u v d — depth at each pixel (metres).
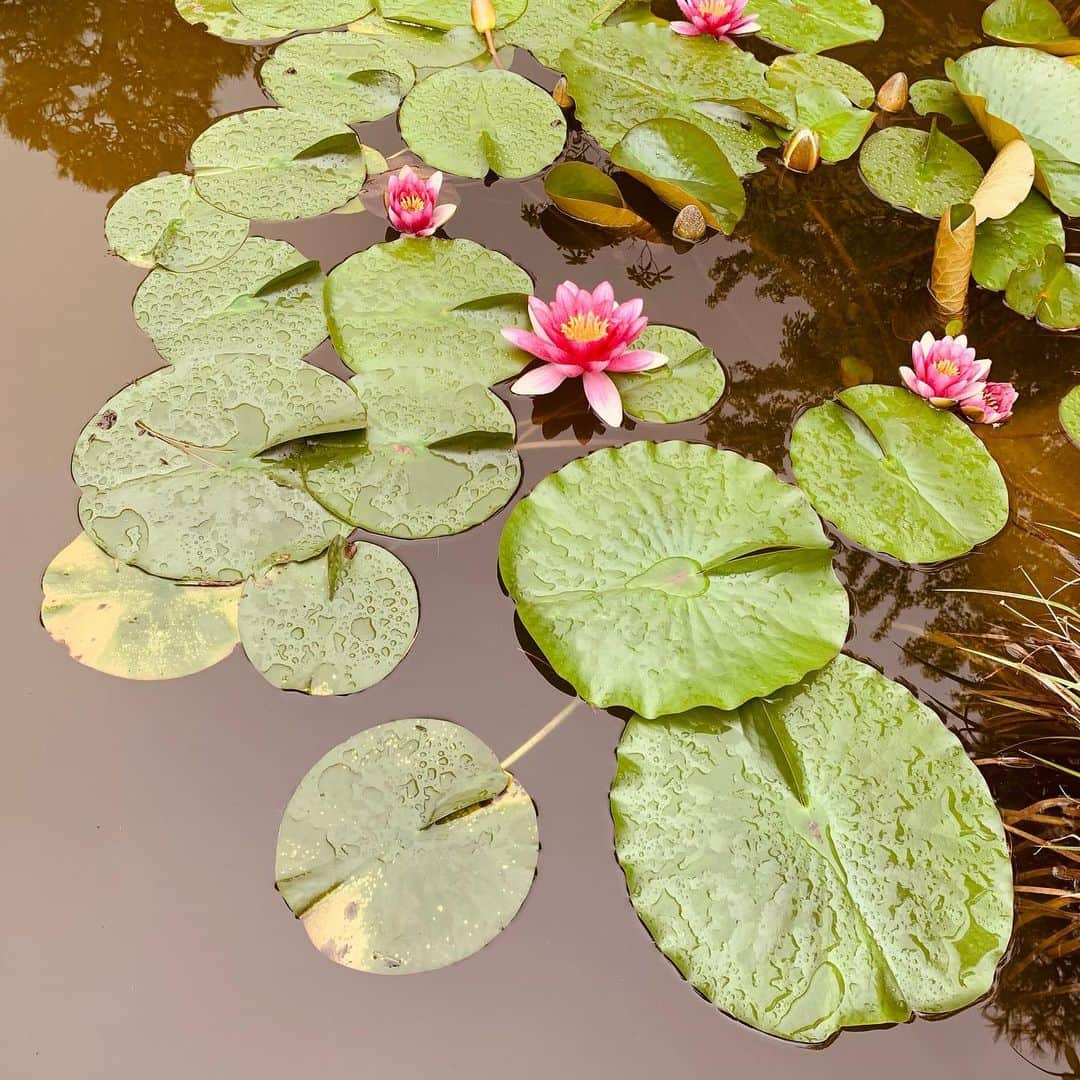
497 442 2.08
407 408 2.09
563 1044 1.87
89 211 2.22
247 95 2.33
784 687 1.97
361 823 1.92
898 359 2.18
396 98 2.33
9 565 2.01
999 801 1.96
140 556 2.00
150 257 2.18
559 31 2.41
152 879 1.91
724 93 2.36
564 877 1.92
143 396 2.08
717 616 1.99
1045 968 1.90
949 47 2.48
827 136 2.36
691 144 2.27
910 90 2.42
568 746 1.96
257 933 1.89
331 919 1.89
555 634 1.98
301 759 1.95
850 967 1.88
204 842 1.92
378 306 2.15
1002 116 2.37
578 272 2.22
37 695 1.96
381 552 2.02
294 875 1.90
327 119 2.30
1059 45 2.43
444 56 2.37
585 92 2.34
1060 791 1.96
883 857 1.92
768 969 1.88
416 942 1.89
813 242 2.27
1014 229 2.28
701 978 1.88
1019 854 1.94
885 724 1.96
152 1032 1.87
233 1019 1.87
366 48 2.37
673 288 2.22
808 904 1.90
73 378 2.10
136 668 1.97
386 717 1.96
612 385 2.11
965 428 2.12
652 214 2.29
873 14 2.50
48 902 1.90
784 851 1.91
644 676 1.96
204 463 2.04
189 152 2.27
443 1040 1.87
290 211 2.22
